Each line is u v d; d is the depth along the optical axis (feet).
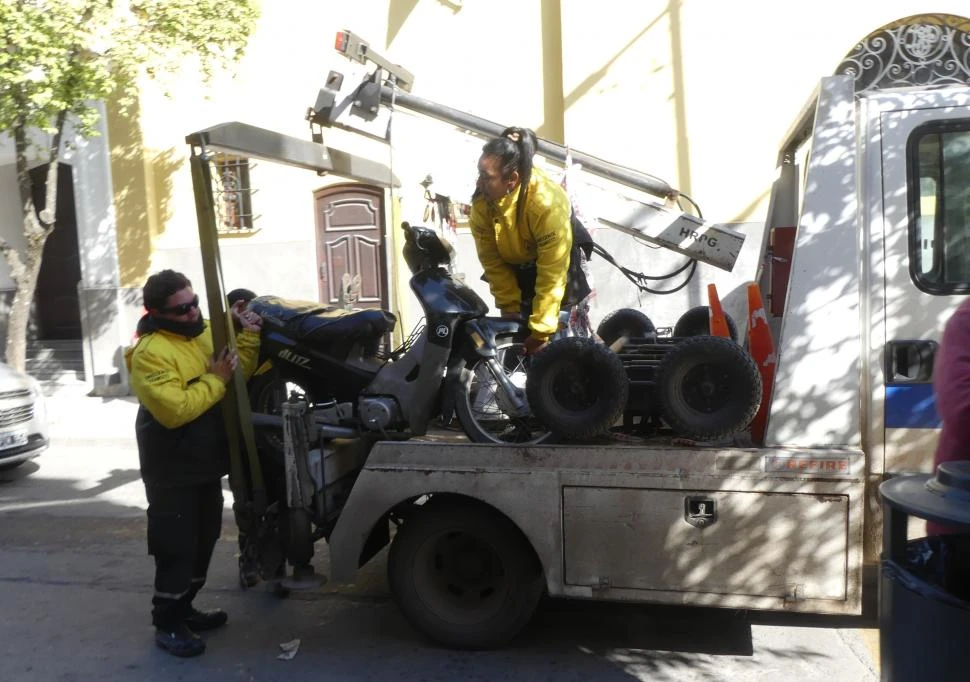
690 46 32.65
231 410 13.79
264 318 15.56
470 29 35.96
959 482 7.58
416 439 14.32
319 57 37.60
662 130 33.30
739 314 26.08
